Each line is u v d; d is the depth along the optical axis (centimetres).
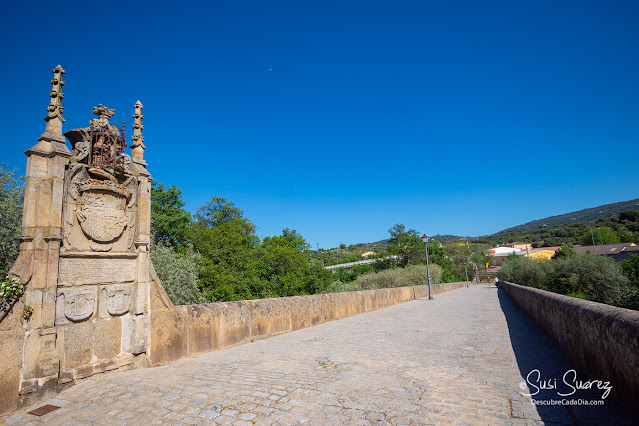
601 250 6744
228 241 2062
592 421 351
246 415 399
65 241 541
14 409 453
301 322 1187
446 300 2498
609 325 403
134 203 658
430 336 950
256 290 2105
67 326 534
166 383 515
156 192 2494
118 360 604
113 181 618
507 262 5794
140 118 694
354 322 1334
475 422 369
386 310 1803
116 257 619
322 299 1345
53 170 532
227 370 601
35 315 490
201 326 778
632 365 342
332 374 569
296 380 531
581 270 3228
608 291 2850
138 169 671
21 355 469
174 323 712
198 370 604
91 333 569
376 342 882
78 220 562
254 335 948
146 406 436
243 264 2095
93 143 602
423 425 364
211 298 1708
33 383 473
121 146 636
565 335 651
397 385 503
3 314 461
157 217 2302
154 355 663
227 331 852
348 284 3744
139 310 642
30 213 510
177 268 1421
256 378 543
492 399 434
